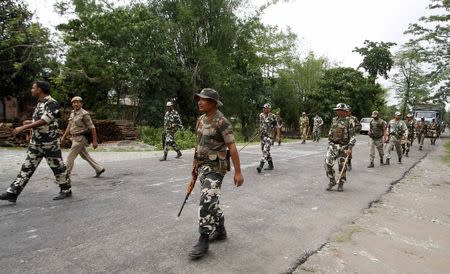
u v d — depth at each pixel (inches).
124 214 205.9
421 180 375.9
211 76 995.9
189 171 351.9
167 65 896.3
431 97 1042.7
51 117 218.4
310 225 202.2
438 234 211.3
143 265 141.6
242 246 165.6
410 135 773.3
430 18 892.6
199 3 1033.5
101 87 897.5
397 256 172.4
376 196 284.7
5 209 209.9
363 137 1124.5
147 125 896.9
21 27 753.6
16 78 882.8
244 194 266.5
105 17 837.2
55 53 802.2
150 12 917.8
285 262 151.7
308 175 359.6
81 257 147.3
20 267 137.3
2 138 568.4
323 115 1311.5
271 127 364.8
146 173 337.7
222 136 153.7
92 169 353.1
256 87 1039.0
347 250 171.6
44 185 273.3
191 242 166.9
